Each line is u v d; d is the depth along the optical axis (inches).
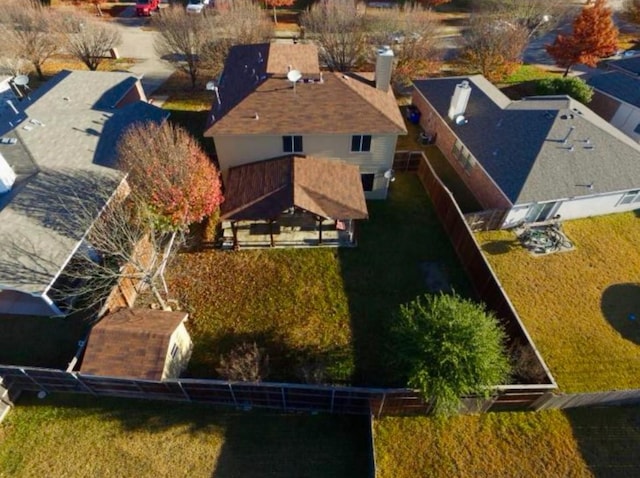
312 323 756.6
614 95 1365.7
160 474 576.1
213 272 839.7
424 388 555.8
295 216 970.7
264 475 578.9
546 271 879.7
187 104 1381.6
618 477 590.6
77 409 633.0
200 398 636.1
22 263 674.2
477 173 1053.8
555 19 1806.1
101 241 709.3
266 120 882.1
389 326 733.3
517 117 1059.9
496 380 572.7
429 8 1961.1
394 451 603.5
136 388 623.8
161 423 622.5
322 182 896.9
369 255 888.3
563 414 652.7
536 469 594.2
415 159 1094.4
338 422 633.6
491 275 754.2
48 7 1776.6
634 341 762.2
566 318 791.7
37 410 629.9
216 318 757.9
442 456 601.0
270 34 1587.1
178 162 792.9
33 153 867.4
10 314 749.3
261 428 622.8
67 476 569.9
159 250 841.5
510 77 1626.5
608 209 1015.6
